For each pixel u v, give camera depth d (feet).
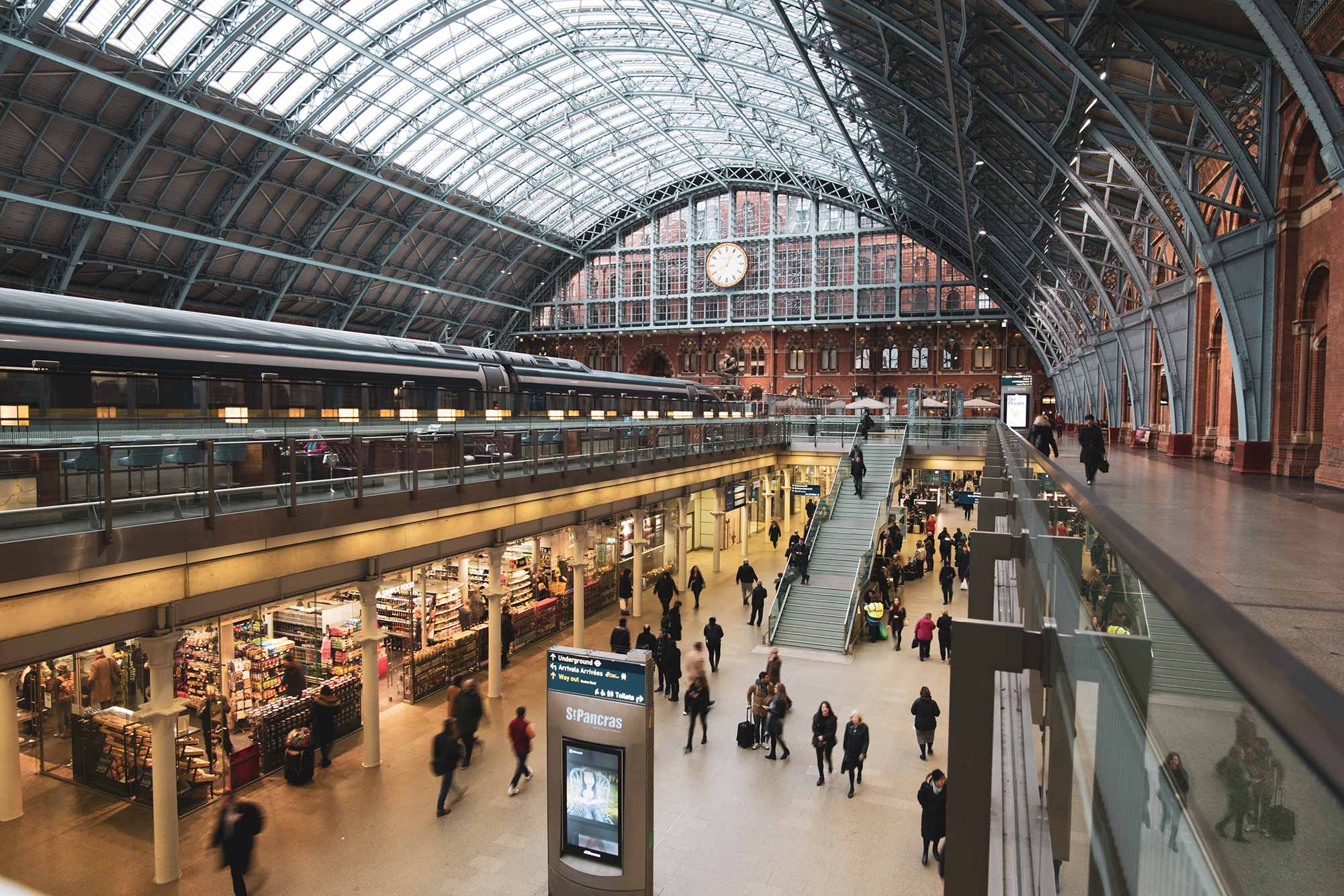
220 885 34.30
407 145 150.30
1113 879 6.67
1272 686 2.89
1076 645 9.51
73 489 28.27
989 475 38.78
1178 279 73.51
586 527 65.98
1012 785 19.61
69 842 37.63
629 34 140.15
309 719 47.42
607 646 69.87
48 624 27.61
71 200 120.47
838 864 36.47
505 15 129.70
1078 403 150.51
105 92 108.99
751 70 134.62
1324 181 47.16
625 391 119.75
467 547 52.21
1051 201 89.61
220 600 34.96
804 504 159.84
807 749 48.88
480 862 36.40
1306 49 34.58
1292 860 2.40
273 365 58.29
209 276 150.30
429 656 57.82
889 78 87.15
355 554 41.50
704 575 101.65
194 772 41.47
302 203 150.82
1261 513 34.83
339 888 34.32
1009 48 65.00
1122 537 6.93
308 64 120.88
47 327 44.70
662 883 34.96
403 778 44.80
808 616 73.56
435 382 76.33
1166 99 51.85
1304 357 50.31
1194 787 4.17
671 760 47.32
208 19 105.19
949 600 80.59
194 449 32.65
